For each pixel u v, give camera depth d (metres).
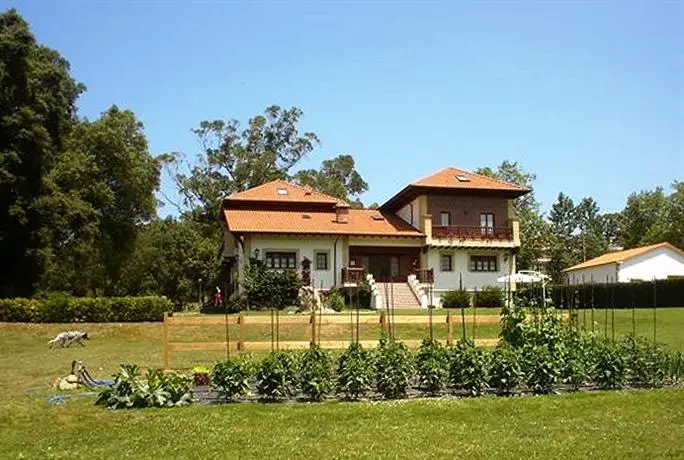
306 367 13.05
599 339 16.28
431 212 46.34
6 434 10.74
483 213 47.25
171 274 60.78
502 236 46.72
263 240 42.84
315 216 46.34
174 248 61.12
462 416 11.40
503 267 47.00
